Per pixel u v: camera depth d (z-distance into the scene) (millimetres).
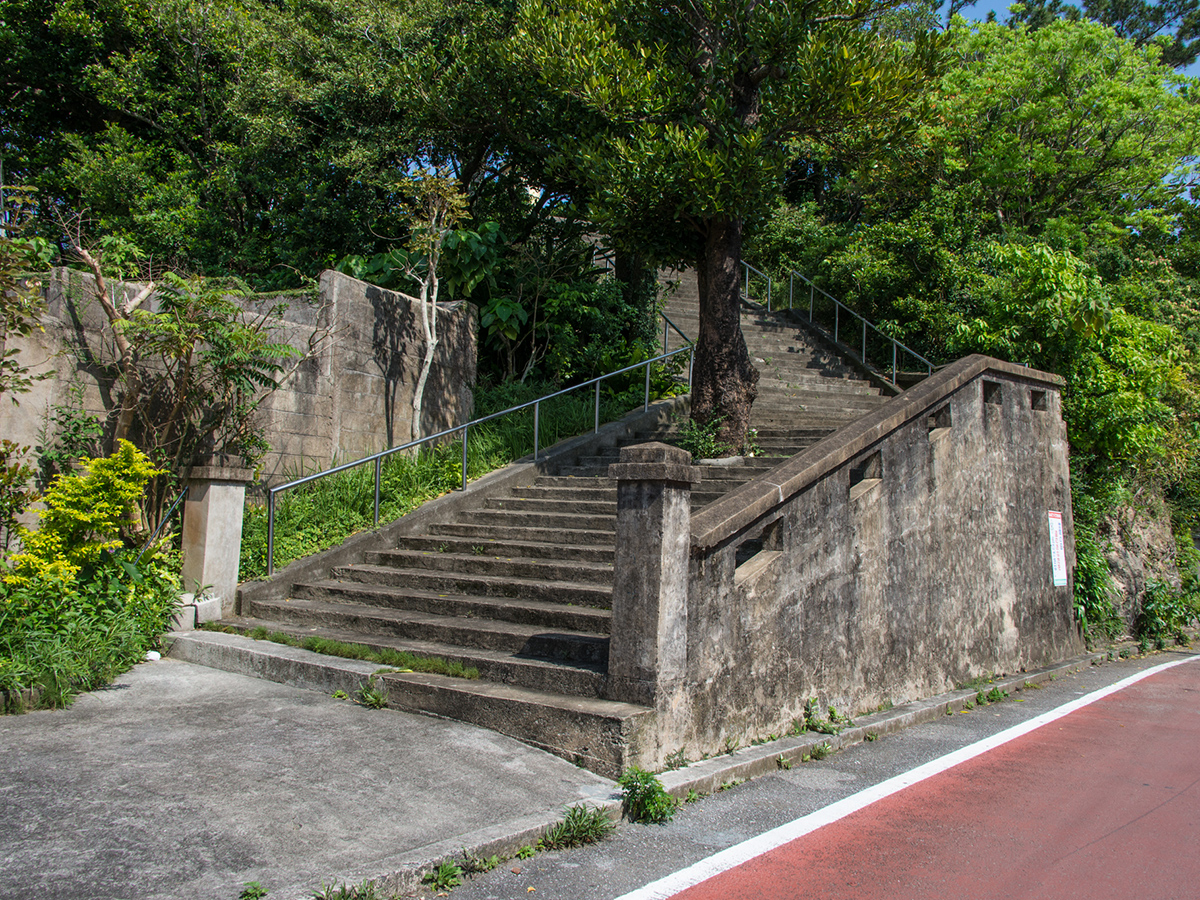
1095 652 10656
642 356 15109
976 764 5719
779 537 6105
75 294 7555
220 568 7852
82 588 6641
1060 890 3730
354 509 9703
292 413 9812
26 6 19203
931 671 7746
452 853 3680
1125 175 21312
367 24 15195
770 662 5914
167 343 7688
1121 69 21703
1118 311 11555
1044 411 10242
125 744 4824
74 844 3541
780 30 9961
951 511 8273
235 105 16016
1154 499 13336
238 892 3234
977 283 16391
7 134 20562
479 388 13750
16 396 7039
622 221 10742
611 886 3629
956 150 20484
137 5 18578
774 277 21688
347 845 3689
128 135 18641
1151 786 5270
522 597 7590
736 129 10266
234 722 5324
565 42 10250
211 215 16797
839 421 12047
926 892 3670
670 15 11211
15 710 5359
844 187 22422
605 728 4785
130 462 6895
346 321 10625
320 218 15133
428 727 5387
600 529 9016
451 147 15602
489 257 13828
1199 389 13578
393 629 7211
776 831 4340
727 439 10734
